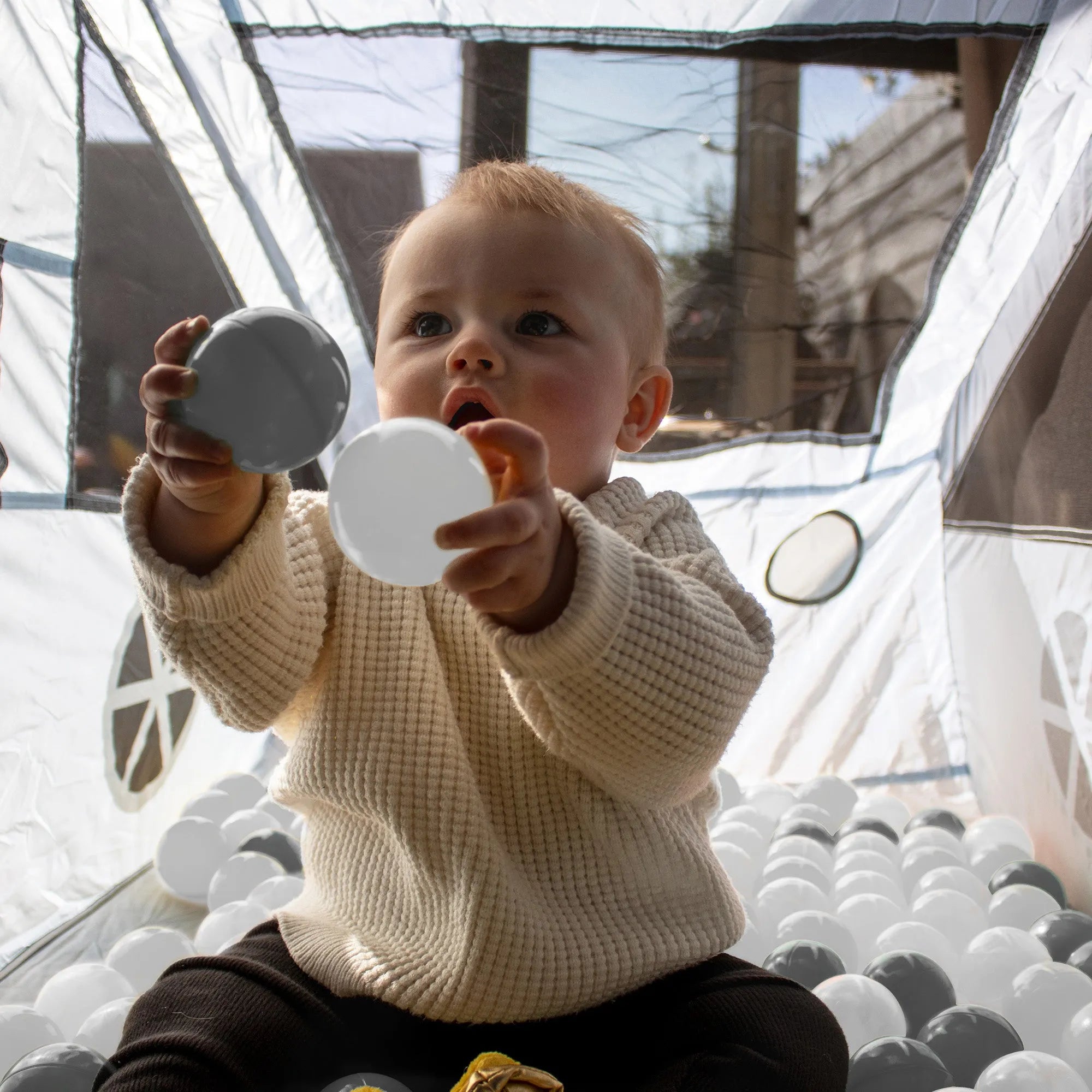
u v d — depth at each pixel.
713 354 2.14
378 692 1.15
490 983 1.03
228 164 1.87
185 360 0.87
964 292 2.07
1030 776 1.99
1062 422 1.79
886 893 1.72
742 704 1.04
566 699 0.95
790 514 2.32
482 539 0.78
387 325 1.22
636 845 1.12
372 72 1.86
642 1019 1.06
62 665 1.71
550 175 1.30
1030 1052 1.22
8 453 1.55
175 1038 0.97
